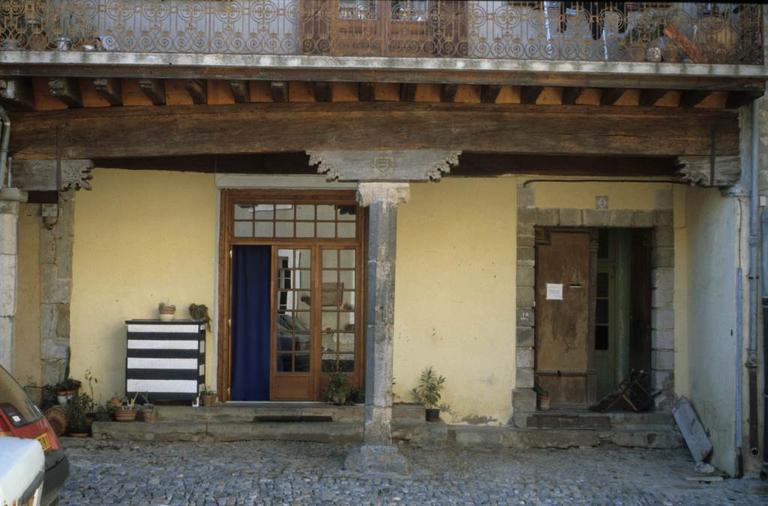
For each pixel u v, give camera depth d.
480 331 10.09
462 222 10.16
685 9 8.18
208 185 10.11
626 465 8.88
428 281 10.12
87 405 9.51
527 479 8.11
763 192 8.34
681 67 7.63
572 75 7.65
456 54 7.67
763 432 8.28
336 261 10.32
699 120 8.37
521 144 8.18
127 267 10.02
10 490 3.83
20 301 9.87
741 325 8.41
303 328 10.28
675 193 10.11
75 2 7.82
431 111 8.16
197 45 8.15
